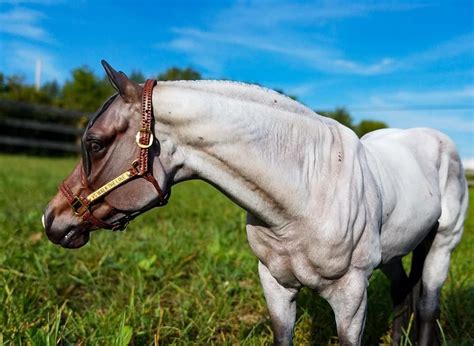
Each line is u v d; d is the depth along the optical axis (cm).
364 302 197
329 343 281
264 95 188
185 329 277
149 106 172
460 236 279
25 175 1018
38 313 282
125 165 175
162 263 396
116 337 224
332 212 184
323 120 203
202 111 174
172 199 751
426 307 268
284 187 181
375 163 219
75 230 184
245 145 177
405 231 228
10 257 359
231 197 186
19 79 2845
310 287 196
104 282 362
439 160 272
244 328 295
